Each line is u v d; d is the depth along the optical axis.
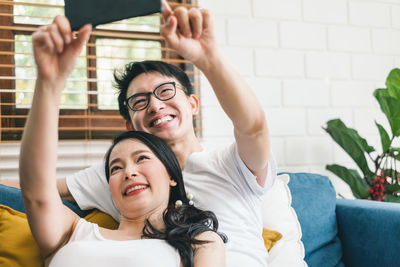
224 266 0.83
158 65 1.14
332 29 2.01
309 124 1.93
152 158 0.93
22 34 1.63
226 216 0.99
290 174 1.46
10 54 1.56
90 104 1.65
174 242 0.83
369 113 2.05
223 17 1.82
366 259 1.33
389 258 1.25
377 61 2.09
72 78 1.64
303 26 1.95
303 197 1.40
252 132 0.84
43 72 0.64
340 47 2.02
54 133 0.71
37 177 0.73
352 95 2.02
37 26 1.64
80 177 1.16
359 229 1.36
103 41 1.71
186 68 1.76
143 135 0.97
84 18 0.62
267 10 1.89
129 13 0.59
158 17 1.79
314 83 1.96
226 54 1.81
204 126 1.75
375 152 2.04
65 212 0.88
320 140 1.94
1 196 1.09
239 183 1.02
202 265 0.81
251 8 1.87
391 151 1.76
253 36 1.86
